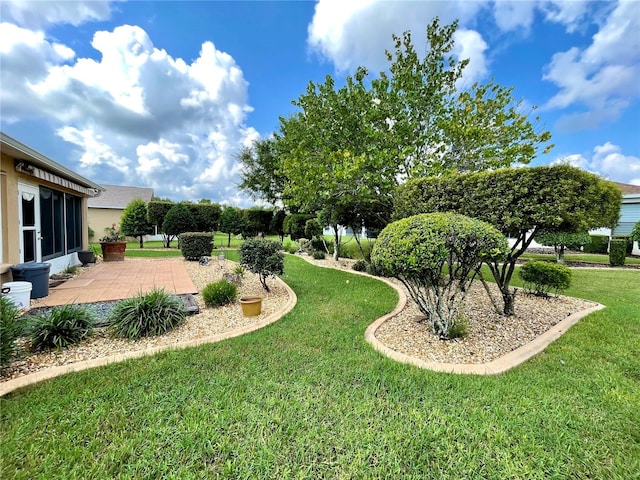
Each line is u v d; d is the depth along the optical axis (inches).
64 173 286.5
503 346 145.1
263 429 83.9
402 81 314.5
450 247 137.4
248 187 871.1
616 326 169.9
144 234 670.5
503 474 70.5
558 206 147.3
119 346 139.8
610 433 83.5
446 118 306.7
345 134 321.4
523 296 246.2
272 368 118.9
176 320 166.1
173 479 67.9
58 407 91.6
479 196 173.6
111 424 84.7
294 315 187.9
